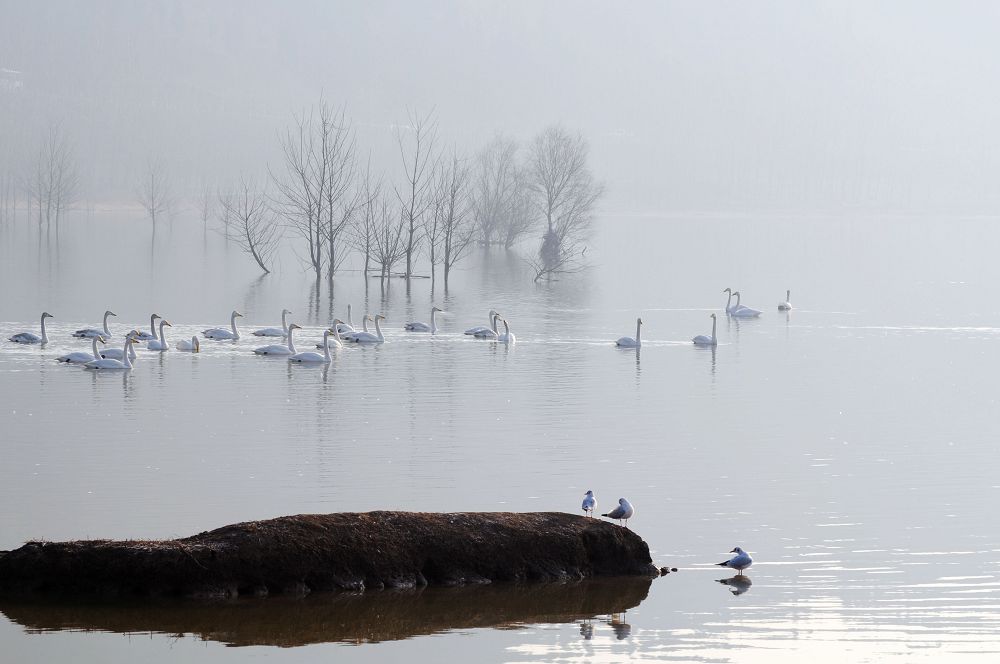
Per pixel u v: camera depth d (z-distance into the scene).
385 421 49.53
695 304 105.50
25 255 149.88
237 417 49.81
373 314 93.88
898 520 36.28
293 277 128.25
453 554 30.19
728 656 26.45
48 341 73.31
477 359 69.12
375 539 30.00
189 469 40.50
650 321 91.69
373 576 29.53
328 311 95.38
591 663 26.02
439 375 62.66
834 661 26.27
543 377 62.41
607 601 29.52
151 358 67.12
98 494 37.16
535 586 29.98
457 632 27.62
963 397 58.09
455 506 36.53
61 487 37.91
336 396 55.41
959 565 32.25
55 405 51.88
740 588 30.42
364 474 40.22
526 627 27.95
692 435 47.97
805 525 35.62
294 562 29.11
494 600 29.33
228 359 67.25
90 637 26.84
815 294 116.75
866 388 60.53
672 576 31.28
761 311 100.56
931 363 69.81
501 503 37.00
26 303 95.94
